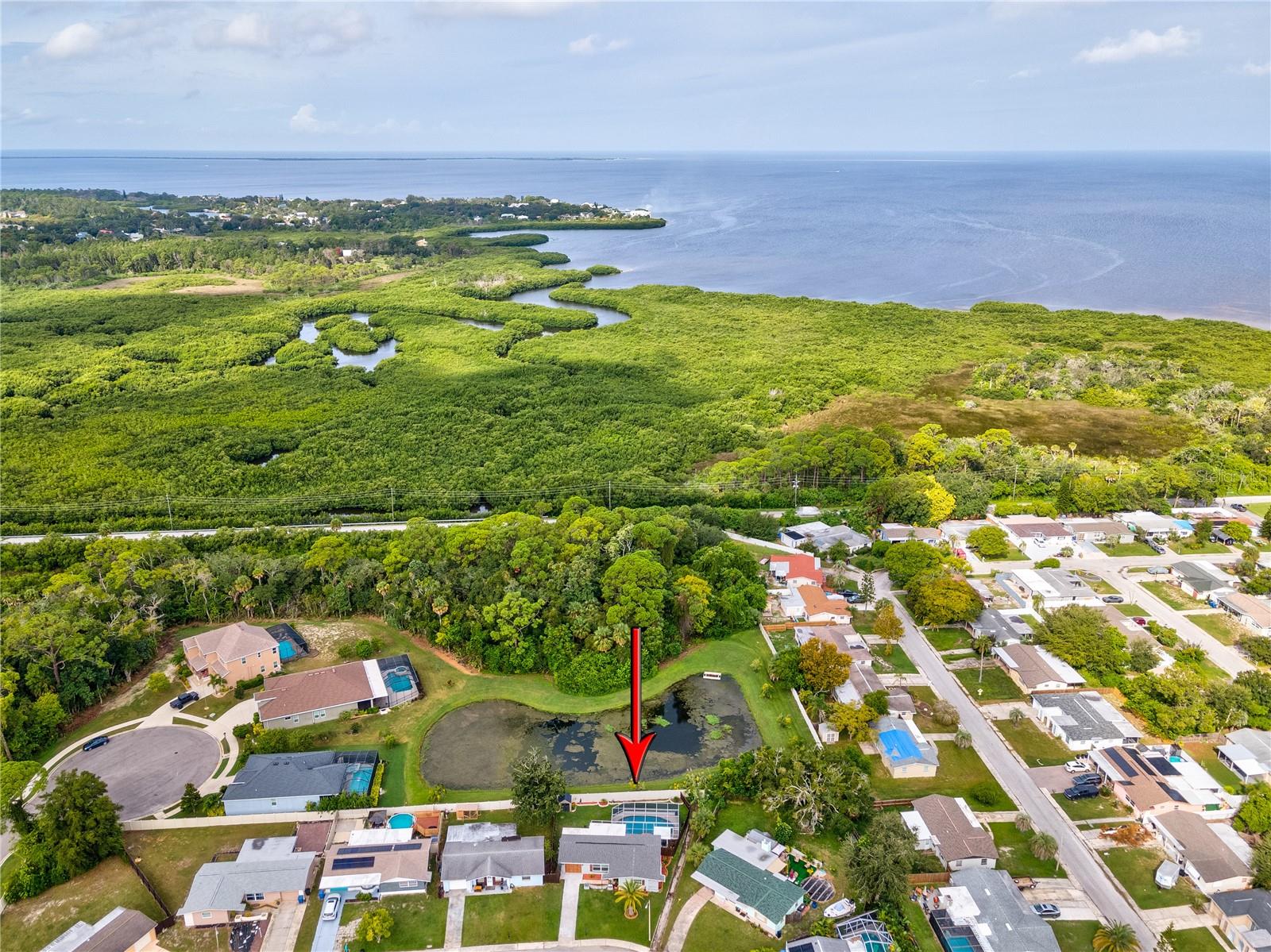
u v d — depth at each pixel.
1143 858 77.00
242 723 97.25
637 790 85.75
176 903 72.69
